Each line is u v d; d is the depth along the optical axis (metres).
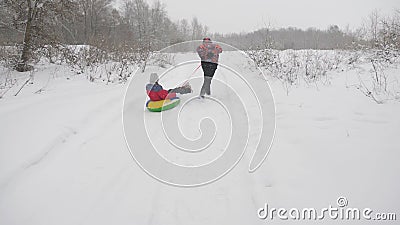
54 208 3.34
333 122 5.17
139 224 3.15
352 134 4.56
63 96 7.53
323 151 4.16
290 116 5.85
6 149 4.36
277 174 3.90
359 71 9.14
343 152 4.04
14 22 11.75
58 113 6.07
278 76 10.14
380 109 5.48
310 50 12.76
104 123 6.09
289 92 7.76
